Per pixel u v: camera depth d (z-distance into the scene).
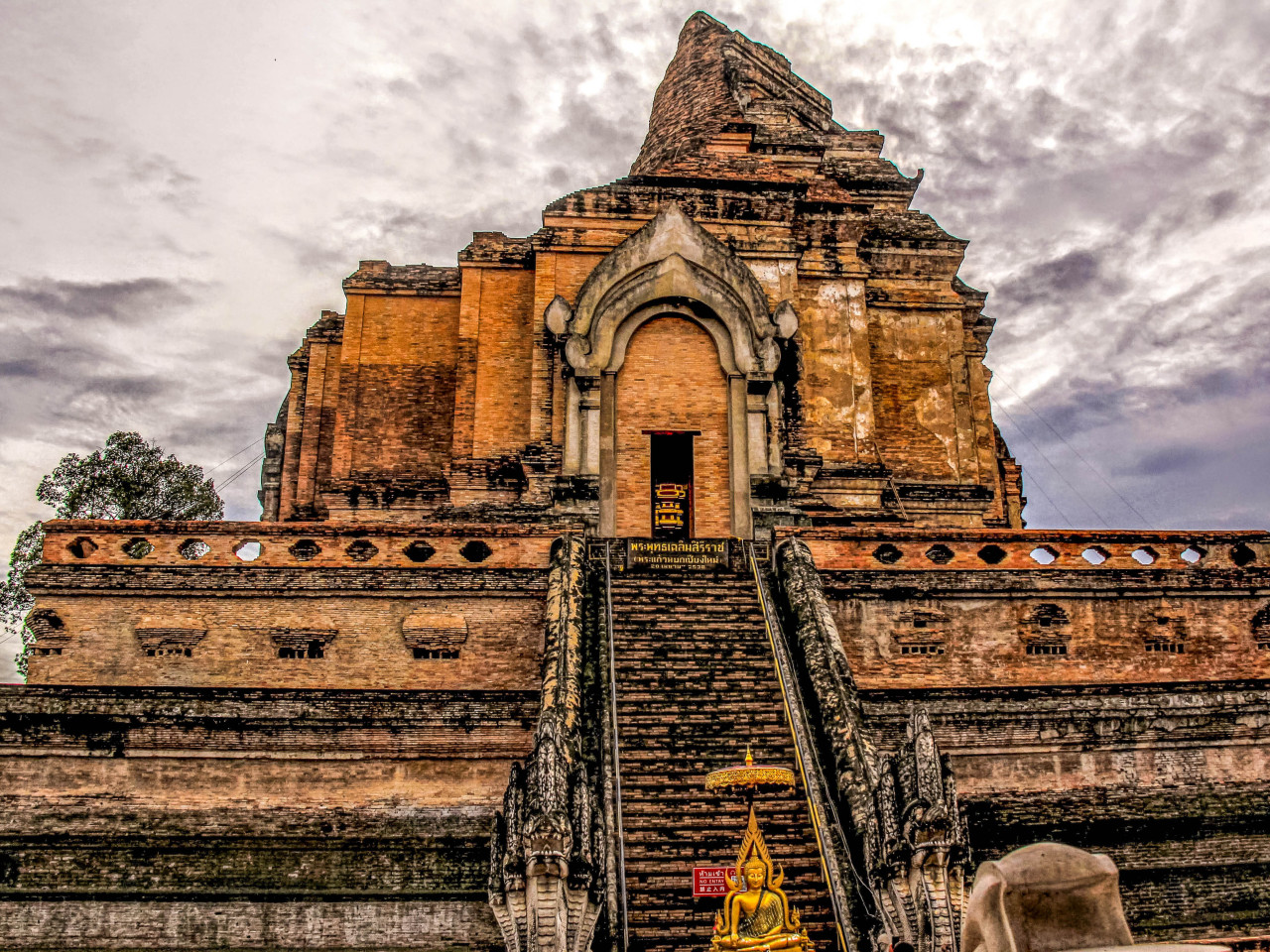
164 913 17.06
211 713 18.48
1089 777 19.39
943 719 19.27
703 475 25.27
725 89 33.62
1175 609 21.86
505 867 14.23
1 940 16.89
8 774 18.41
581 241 27.77
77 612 20.25
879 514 26.17
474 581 20.62
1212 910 18.25
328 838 17.98
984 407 32.50
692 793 16.42
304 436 32.84
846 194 29.97
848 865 15.10
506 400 28.88
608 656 18.72
